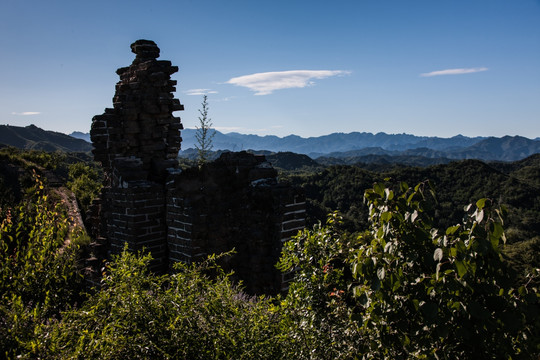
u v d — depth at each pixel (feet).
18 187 58.85
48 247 15.74
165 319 7.39
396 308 7.60
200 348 7.20
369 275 7.48
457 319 7.02
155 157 18.19
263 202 15.31
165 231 16.69
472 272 6.76
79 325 7.40
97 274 16.49
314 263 10.62
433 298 7.25
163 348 6.97
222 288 8.70
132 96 17.46
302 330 8.97
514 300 6.93
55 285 14.69
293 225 15.20
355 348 8.66
